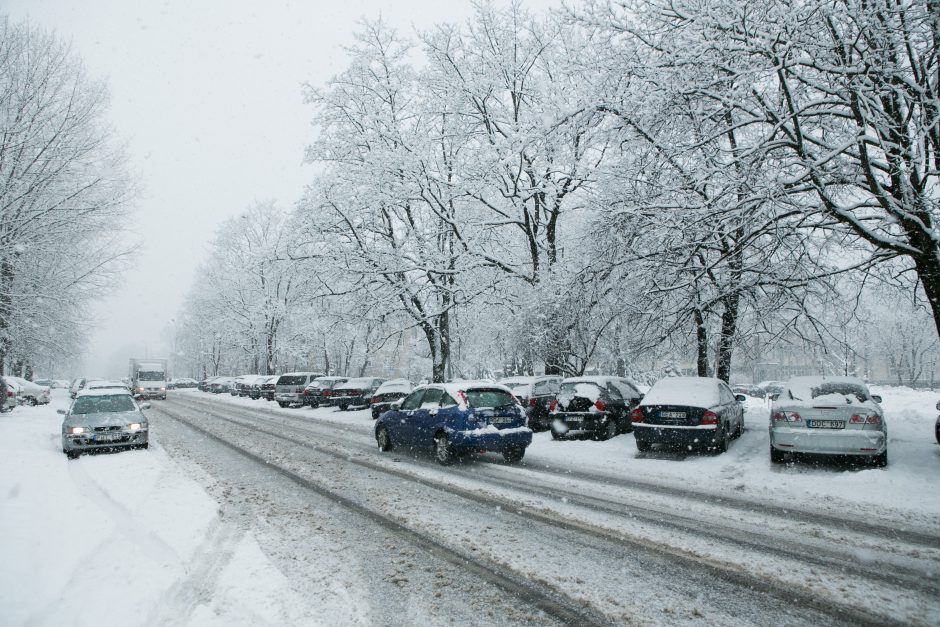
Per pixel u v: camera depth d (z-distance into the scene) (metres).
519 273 19.56
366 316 22.97
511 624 3.77
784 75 9.05
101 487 8.17
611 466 10.00
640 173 11.52
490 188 19.42
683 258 11.90
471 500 7.38
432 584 4.47
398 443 11.80
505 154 16.84
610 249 12.67
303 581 4.53
